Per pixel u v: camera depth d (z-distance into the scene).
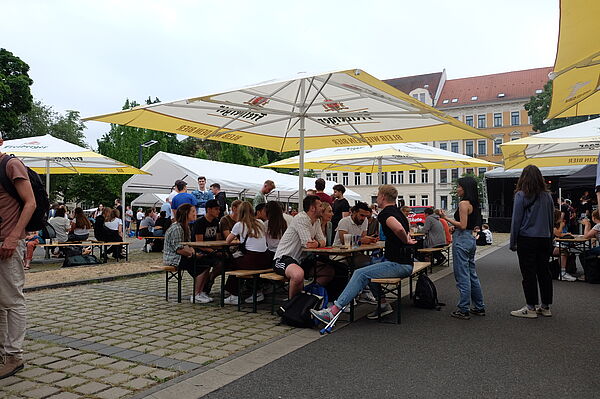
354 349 4.59
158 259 13.61
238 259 6.82
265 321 5.87
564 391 3.48
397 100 5.91
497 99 67.69
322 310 5.39
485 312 6.30
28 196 3.89
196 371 3.98
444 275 10.15
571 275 9.31
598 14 2.99
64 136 57.94
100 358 4.36
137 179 18.72
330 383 3.66
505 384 3.63
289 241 6.28
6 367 3.86
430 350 4.55
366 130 8.34
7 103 31.91
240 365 4.11
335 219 9.94
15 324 3.93
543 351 4.49
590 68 3.87
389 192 5.93
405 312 6.38
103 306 6.83
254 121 7.96
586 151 11.37
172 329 5.46
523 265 5.98
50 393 3.50
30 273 10.08
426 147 12.32
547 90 49.81
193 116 7.22
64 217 13.32
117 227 13.16
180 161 16.81
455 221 6.02
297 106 7.52
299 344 4.77
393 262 5.73
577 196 23.66
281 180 21.41
